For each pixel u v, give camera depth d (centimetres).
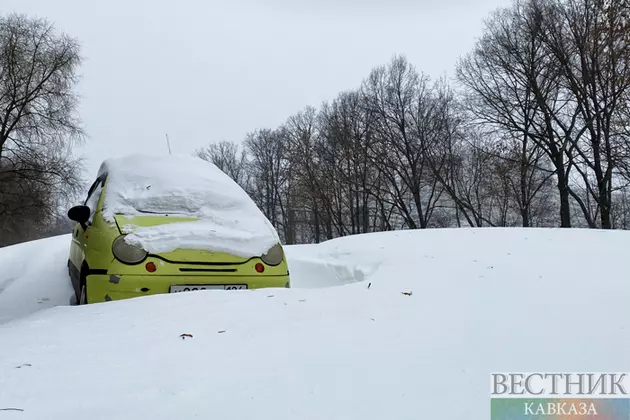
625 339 235
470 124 2872
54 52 2353
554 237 579
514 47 2612
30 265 623
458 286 344
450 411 171
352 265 506
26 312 434
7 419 160
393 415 168
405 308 291
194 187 444
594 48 2217
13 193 2355
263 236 410
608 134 2245
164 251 362
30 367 206
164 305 301
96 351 226
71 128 2383
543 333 244
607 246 514
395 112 3275
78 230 483
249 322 267
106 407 170
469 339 237
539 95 2530
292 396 179
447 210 3797
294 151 3809
